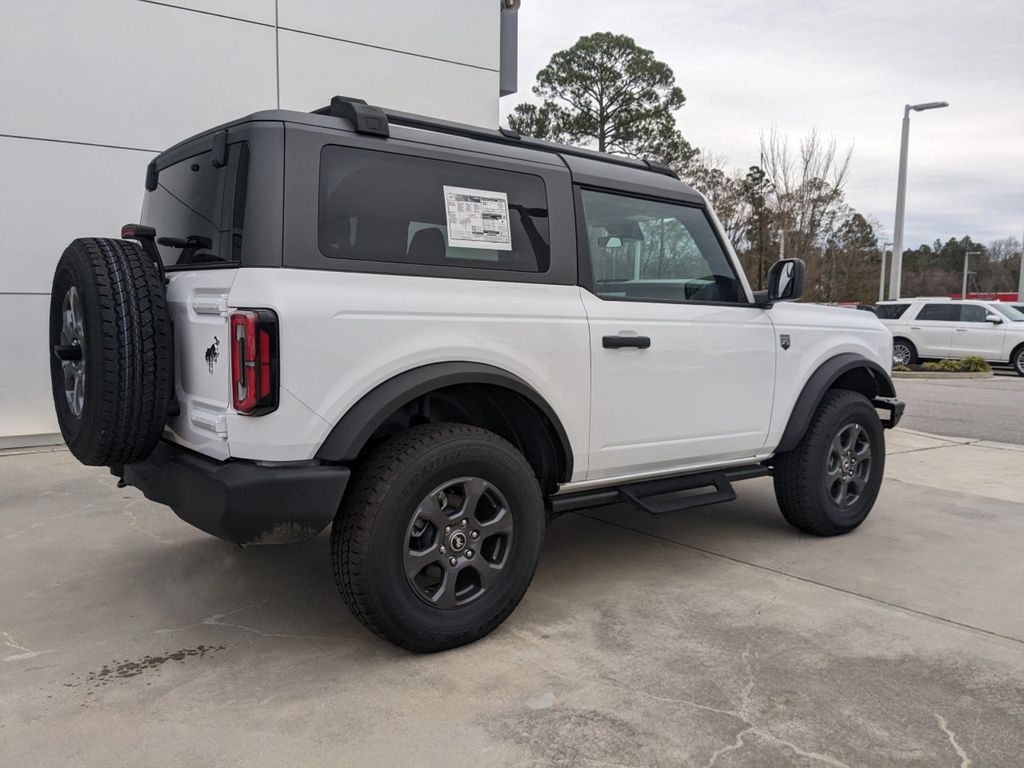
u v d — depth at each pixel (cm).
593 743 238
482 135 338
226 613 336
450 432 291
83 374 298
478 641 310
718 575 390
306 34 754
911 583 380
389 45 802
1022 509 529
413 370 286
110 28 664
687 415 378
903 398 1201
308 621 329
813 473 433
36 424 672
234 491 256
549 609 344
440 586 293
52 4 639
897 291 1956
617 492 367
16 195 643
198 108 709
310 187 270
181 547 422
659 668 288
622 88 3347
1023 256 2247
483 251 314
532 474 313
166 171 341
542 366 322
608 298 351
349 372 270
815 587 373
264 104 741
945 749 237
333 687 272
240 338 255
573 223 343
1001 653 303
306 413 263
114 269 280
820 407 443
